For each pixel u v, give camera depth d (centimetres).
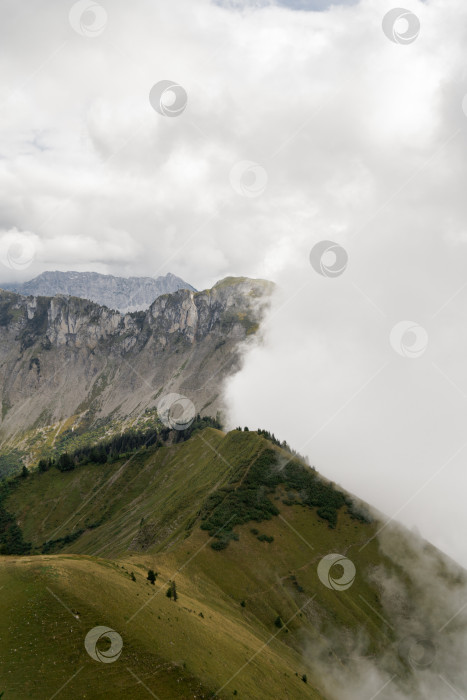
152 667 4812
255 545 11244
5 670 4234
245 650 6794
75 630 4859
